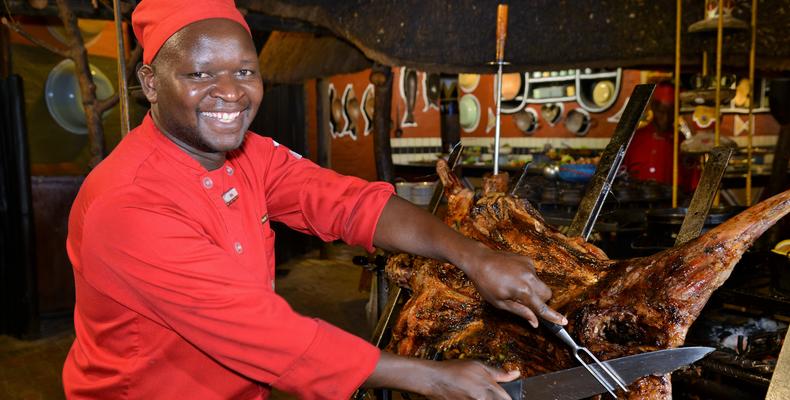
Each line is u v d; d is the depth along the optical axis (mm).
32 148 6312
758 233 1243
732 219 1274
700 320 2223
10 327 4789
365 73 9617
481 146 10195
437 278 1700
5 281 4746
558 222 3982
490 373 1243
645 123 6559
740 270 2096
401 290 1875
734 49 4055
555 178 5035
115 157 1273
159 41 1213
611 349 1354
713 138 3900
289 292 5688
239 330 1168
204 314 1168
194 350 1298
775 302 1904
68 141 6488
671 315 1282
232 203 1389
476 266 1370
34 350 4453
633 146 6754
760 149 7934
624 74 8078
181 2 1208
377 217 1534
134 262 1172
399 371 1212
